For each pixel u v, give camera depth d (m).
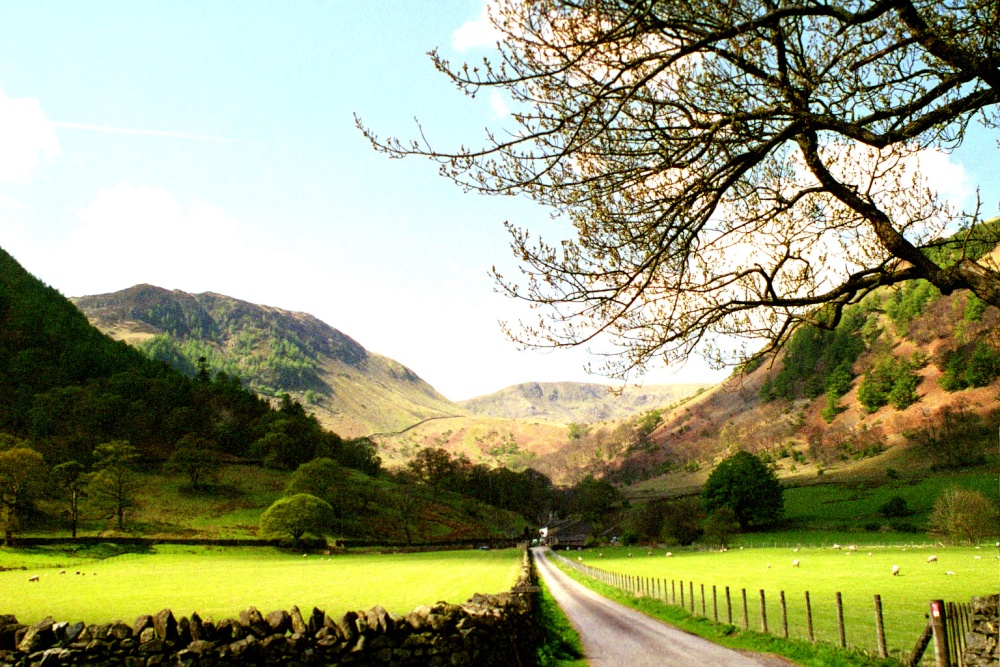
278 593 47.28
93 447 173.38
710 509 151.25
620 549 136.38
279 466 196.50
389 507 186.00
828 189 10.49
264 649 10.03
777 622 25.41
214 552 112.56
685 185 10.64
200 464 163.12
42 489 125.94
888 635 21.00
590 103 9.55
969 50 9.09
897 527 126.81
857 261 12.38
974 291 9.52
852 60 9.94
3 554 87.38
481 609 14.91
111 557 95.44
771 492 147.25
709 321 11.23
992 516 90.38
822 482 191.25
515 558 111.38
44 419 177.00
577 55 9.60
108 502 133.75
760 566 69.62
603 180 10.25
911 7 8.88
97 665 9.09
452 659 12.19
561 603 38.56
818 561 72.94
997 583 41.88
